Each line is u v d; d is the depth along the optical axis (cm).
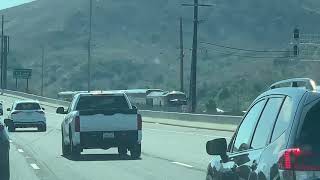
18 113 6006
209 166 1237
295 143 837
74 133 3222
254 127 1045
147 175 2525
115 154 3588
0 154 2069
